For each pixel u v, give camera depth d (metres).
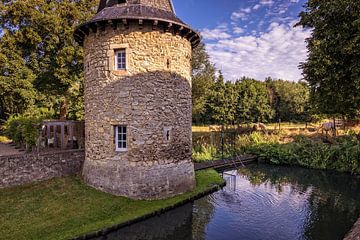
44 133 14.52
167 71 10.77
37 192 9.99
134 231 8.60
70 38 18.41
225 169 19.03
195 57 27.22
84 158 12.45
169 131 10.84
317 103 15.73
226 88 46.75
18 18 17.59
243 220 9.84
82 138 13.89
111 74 10.41
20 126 15.06
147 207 9.48
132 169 10.17
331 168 19.11
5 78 16.94
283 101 50.53
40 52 19.20
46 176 11.22
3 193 9.71
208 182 13.48
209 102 45.69
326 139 23.02
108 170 10.43
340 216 10.30
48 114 21.66
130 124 10.23
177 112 11.16
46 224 7.96
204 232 8.86
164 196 10.59
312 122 39.09
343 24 12.18
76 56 18.39
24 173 10.66
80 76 19.53
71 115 23.69
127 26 10.20
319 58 13.25
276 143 23.33
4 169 10.17
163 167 10.63
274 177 16.92
